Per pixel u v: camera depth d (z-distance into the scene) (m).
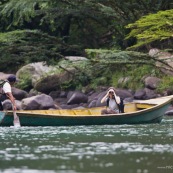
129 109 61.50
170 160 29.83
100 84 86.25
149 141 38.81
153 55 81.19
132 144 36.94
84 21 102.19
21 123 53.78
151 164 28.64
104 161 29.53
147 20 72.00
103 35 103.31
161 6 88.31
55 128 51.25
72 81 87.56
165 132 46.22
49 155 31.91
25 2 88.81
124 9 89.88
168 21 70.44
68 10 91.25
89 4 90.06
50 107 71.56
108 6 90.38
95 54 92.12
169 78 80.69
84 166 28.03
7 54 88.31
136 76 83.75
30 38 88.44
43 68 89.94
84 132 46.69
